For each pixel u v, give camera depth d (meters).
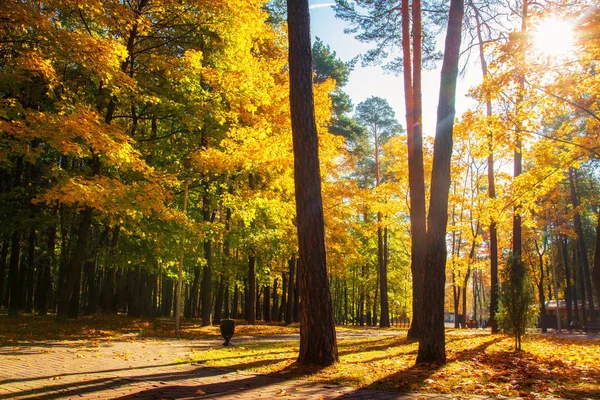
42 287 21.80
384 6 14.90
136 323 18.56
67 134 9.92
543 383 5.89
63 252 20.56
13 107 10.21
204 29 15.70
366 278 46.62
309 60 8.28
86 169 14.62
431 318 7.82
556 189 27.80
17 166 19.41
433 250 7.95
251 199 16.84
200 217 19.64
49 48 10.48
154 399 5.06
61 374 6.83
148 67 14.95
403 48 14.79
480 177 27.12
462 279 32.69
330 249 25.28
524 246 38.03
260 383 6.16
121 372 7.15
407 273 48.38
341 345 12.44
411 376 6.41
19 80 11.33
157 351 10.55
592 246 41.00
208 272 21.06
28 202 17.08
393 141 23.78
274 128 17.16
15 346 10.49
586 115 12.71
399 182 22.97
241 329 21.05
